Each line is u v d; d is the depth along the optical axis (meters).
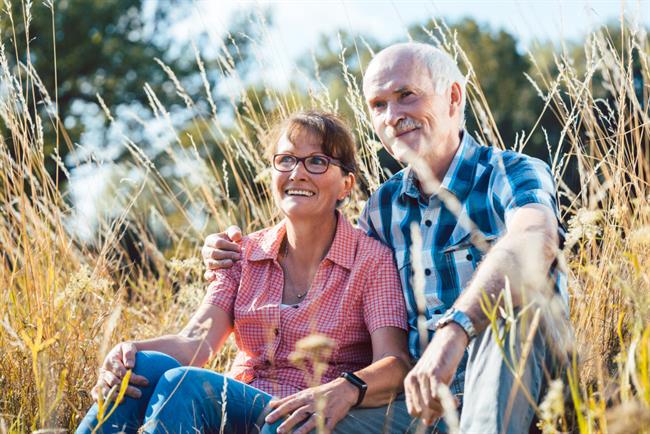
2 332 2.80
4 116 3.31
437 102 2.55
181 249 4.07
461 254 2.43
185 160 3.78
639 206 2.53
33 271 3.00
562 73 2.94
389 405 2.11
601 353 2.28
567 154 2.83
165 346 2.42
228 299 2.61
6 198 3.31
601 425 1.69
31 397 2.56
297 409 2.09
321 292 2.50
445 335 1.89
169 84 16.45
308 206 2.53
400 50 2.60
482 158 2.52
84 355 2.71
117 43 16.53
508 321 1.71
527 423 1.86
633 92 2.73
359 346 2.54
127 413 2.19
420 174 2.46
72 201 3.84
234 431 2.19
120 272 3.99
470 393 1.86
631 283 2.09
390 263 2.52
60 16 16.20
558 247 2.13
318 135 2.56
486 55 15.16
